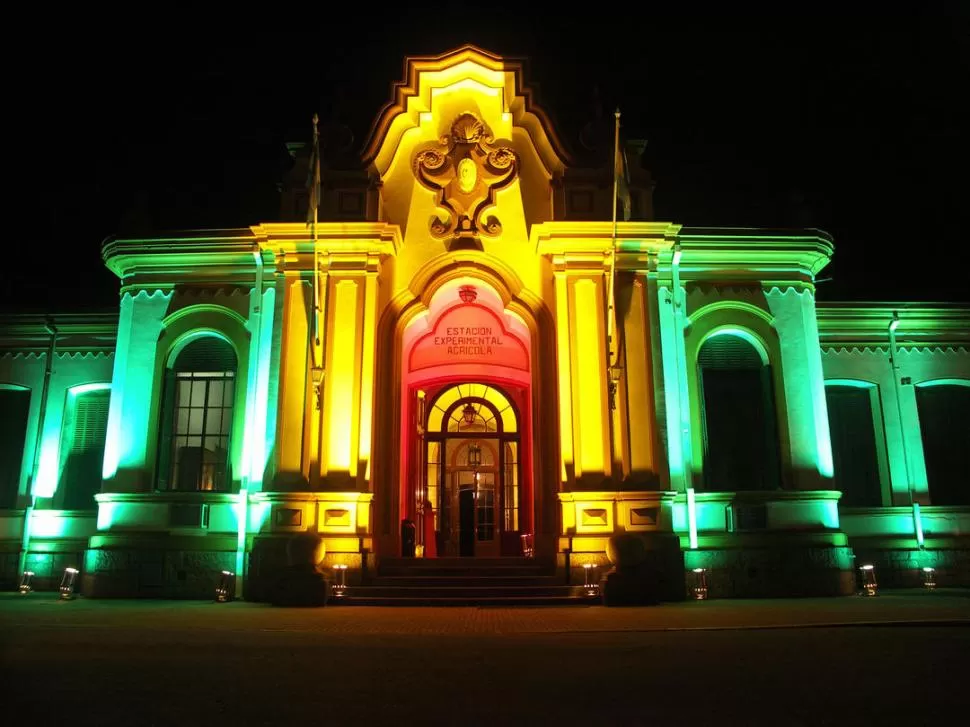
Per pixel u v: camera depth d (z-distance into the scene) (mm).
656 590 13828
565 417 15828
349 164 17031
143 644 8398
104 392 19719
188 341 17531
